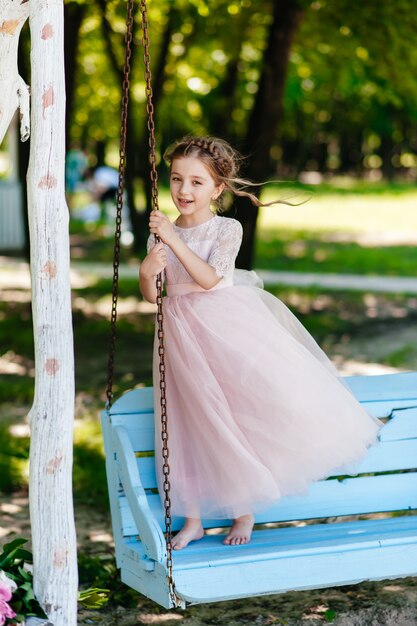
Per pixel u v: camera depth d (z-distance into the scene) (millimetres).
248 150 13023
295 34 12828
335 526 4539
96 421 8336
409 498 4770
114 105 26844
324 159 61062
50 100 3594
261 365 4203
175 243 4078
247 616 4855
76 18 13117
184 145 4336
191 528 4320
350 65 15703
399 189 49656
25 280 17438
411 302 15594
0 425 8266
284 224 31094
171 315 4305
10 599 3607
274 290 16422
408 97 15562
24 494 6875
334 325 13406
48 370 3660
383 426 4758
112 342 4531
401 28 13359
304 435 4195
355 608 4941
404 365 10781
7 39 3879
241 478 4117
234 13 14969
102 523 6309
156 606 4984
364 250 23281
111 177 28234
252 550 4090
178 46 20016
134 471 4250
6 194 22359
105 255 21047
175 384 4352
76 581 3766
